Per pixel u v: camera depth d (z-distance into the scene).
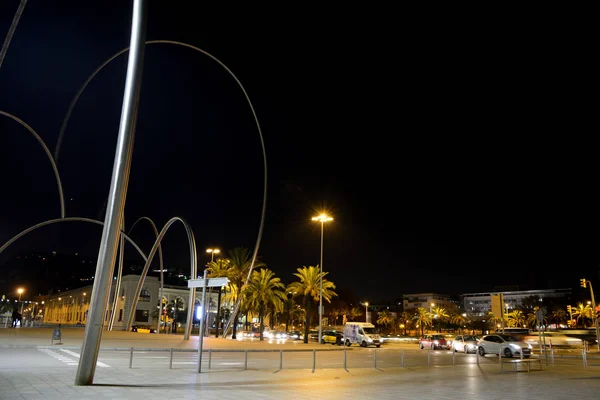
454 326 137.75
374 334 46.75
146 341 36.97
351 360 26.27
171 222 54.41
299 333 78.94
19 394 10.65
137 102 13.02
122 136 12.84
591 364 26.11
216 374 16.30
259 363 22.17
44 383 12.48
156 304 117.62
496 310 41.59
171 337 44.22
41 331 46.69
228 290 66.00
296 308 89.44
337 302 113.25
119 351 27.12
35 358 20.16
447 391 13.13
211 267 64.50
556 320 128.12
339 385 14.23
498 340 31.91
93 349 12.45
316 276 57.50
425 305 176.75
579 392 13.34
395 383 15.08
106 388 11.90
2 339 31.11
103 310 12.66
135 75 12.90
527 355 30.64
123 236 69.88
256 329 112.06
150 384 13.08
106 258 12.69
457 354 35.84
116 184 12.77
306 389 12.99
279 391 12.34
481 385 14.79
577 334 61.41
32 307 179.38
